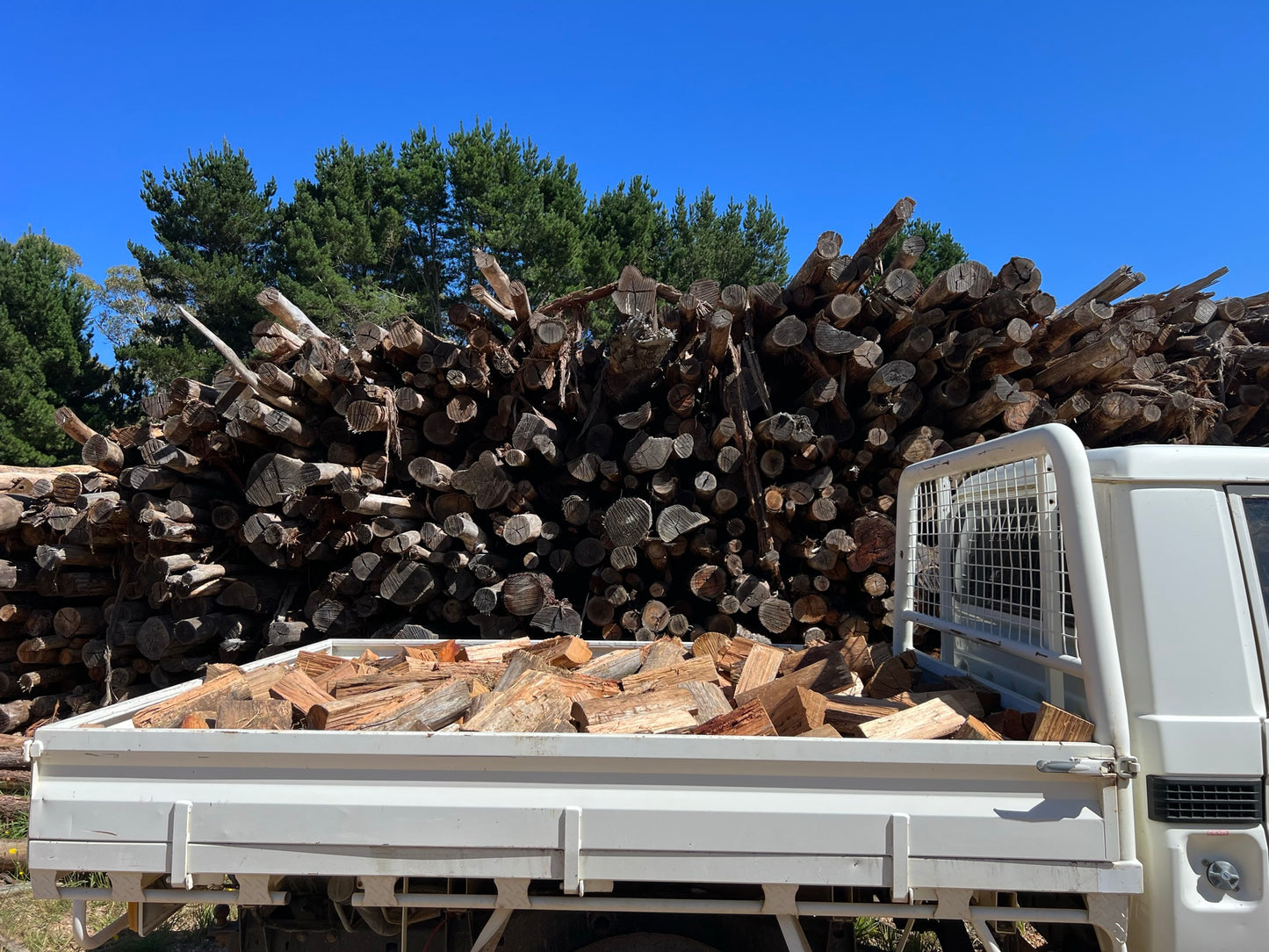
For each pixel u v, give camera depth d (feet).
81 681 20.16
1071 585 6.66
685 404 17.03
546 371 17.16
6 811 15.12
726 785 6.30
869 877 6.16
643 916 7.30
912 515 11.19
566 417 18.28
